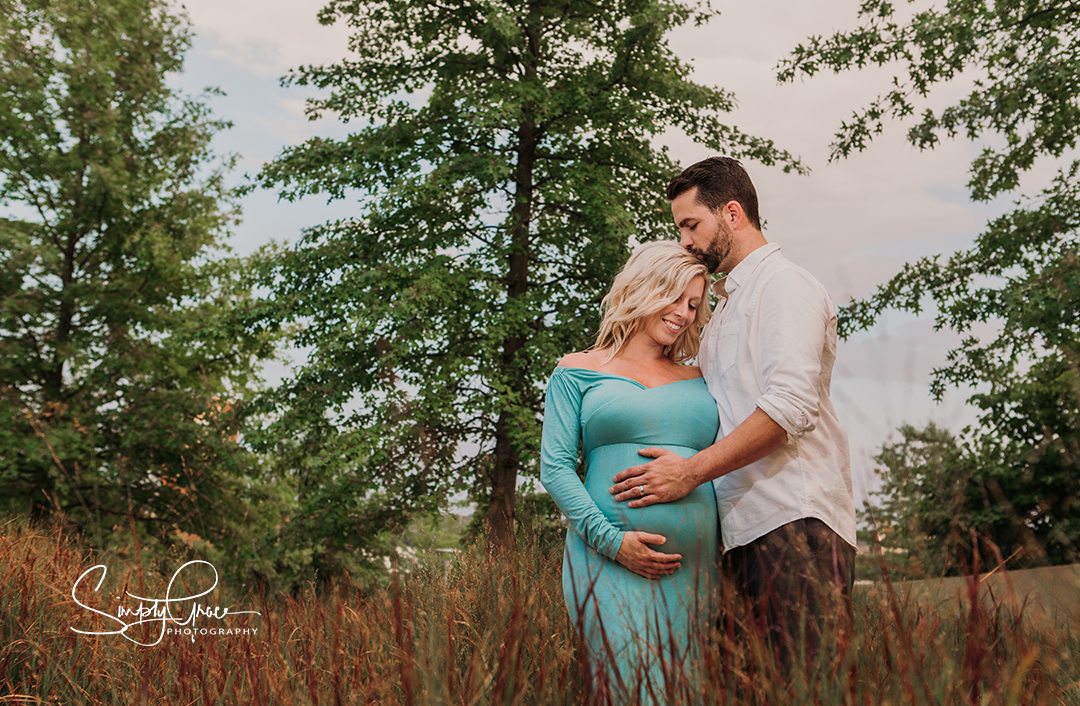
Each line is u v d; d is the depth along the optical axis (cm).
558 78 1171
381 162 1103
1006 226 1005
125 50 1322
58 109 1225
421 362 1057
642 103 1097
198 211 1352
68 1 1230
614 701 139
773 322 181
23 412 1051
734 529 178
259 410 1115
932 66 901
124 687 192
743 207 203
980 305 904
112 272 1321
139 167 1294
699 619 150
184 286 1371
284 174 1105
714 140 1128
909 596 125
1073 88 814
